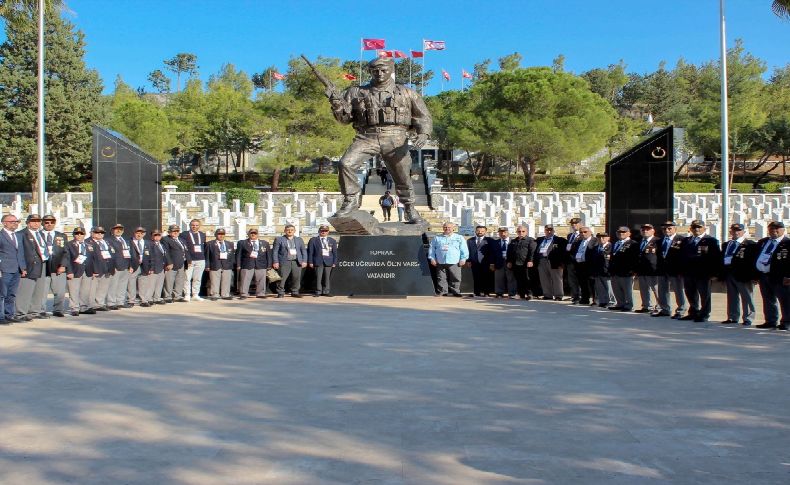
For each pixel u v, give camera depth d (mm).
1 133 47594
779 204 39344
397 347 11125
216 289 18156
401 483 5652
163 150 57719
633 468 5957
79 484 5684
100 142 20391
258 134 58000
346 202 18391
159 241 17344
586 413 7527
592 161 57031
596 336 12156
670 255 14516
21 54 47938
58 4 23875
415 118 18781
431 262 18656
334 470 5938
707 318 14078
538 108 51656
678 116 74188
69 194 42781
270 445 6574
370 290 18422
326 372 9422
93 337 12211
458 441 6660
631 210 19969
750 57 63844
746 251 13312
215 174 66438
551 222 31578
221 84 73375
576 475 5805
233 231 27422
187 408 7793
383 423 7219
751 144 61031
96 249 15539
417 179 49969
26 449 6508
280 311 15547
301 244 18734
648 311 15516
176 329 13031
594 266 16281
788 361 10062
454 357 10336
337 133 54906
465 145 54469
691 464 6047
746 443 6574
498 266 18266
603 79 96188
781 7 19016
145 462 6160
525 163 56062
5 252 13844
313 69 18516
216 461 6172
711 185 57312
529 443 6594
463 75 69188
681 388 8547
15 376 9289
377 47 64062
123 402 8055
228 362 10070
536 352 10703
